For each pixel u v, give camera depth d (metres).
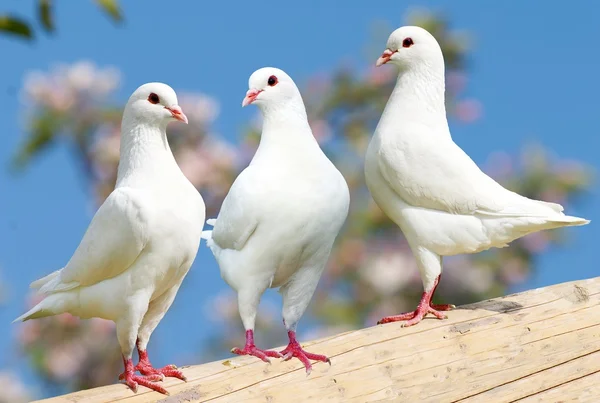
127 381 8.59
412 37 10.30
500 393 9.28
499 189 10.06
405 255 13.12
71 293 9.04
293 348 9.09
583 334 9.77
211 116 13.45
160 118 8.97
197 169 13.10
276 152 9.45
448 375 9.28
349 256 13.08
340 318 12.88
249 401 8.63
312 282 9.74
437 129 10.23
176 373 8.66
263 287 9.49
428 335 9.51
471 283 13.14
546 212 9.90
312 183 9.31
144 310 8.89
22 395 12.69
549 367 9.50
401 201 10.16
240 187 9.39
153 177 8.88
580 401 9.36
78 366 12.77
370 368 9.12
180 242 8.78
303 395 8.81
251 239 9.35
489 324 9.69
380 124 10.38
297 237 9.30
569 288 10.20
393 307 12.99
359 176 13.40
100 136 13.18
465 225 9.95
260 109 9.69
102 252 8.76
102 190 13.02
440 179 9.91
